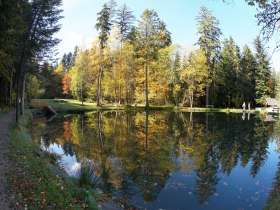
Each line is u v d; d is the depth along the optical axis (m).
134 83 54.22
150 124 30.31
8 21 15.92
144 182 11.85
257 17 8.27
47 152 15.34
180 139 21.89
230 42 67.50
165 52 54.00
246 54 70.75
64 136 22.30
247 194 10.79
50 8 23.00
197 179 12.43
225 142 21.22
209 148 18.91
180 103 56.09
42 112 41.06
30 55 24.59
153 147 18.70
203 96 61.66
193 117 38.81
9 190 7.66
